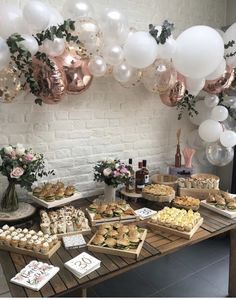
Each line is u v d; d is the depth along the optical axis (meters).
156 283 2.31
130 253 1.46
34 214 1.82
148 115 2.63
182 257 2.68
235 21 3.00
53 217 1.77
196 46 1.77
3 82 1.56
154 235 1.72
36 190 1.93
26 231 1.57
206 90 2.42
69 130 2.20
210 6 2.92
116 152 2.48
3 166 1.72
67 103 2.15
